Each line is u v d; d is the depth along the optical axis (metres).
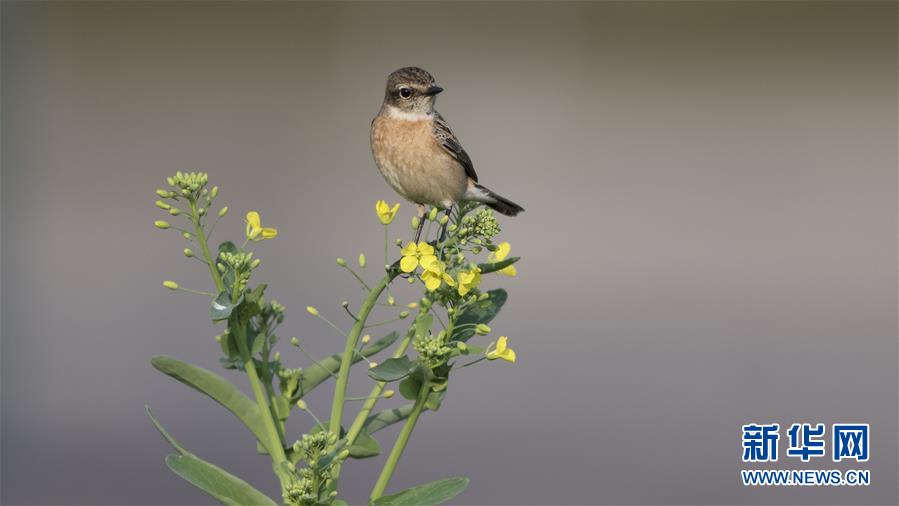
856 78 28.83
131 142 22.89
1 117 23.06
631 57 29.80
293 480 2.86
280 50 28.92
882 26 29.91
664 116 26.25
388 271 2.99
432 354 2.87
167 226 2.97
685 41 29.02
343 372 2.97
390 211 3.00
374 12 29.64
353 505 9.02
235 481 2.79
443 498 2.73
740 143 24.27
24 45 25.64
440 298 3.00
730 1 29.88
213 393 3.04
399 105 5.91
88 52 27.62
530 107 26.39
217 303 2.95
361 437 3.03
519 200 19.89
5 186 19.66
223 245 3.04
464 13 29.80
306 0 28.80
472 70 28.64
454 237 3.10
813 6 29.56
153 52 27.77
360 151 23.12
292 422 9.94
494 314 3.09
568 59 28.98
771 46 29.91
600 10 29.55
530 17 29.72
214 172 20.95
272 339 3.13
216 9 28.47
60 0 27.14
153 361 2.98
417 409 2.95
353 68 29.02
